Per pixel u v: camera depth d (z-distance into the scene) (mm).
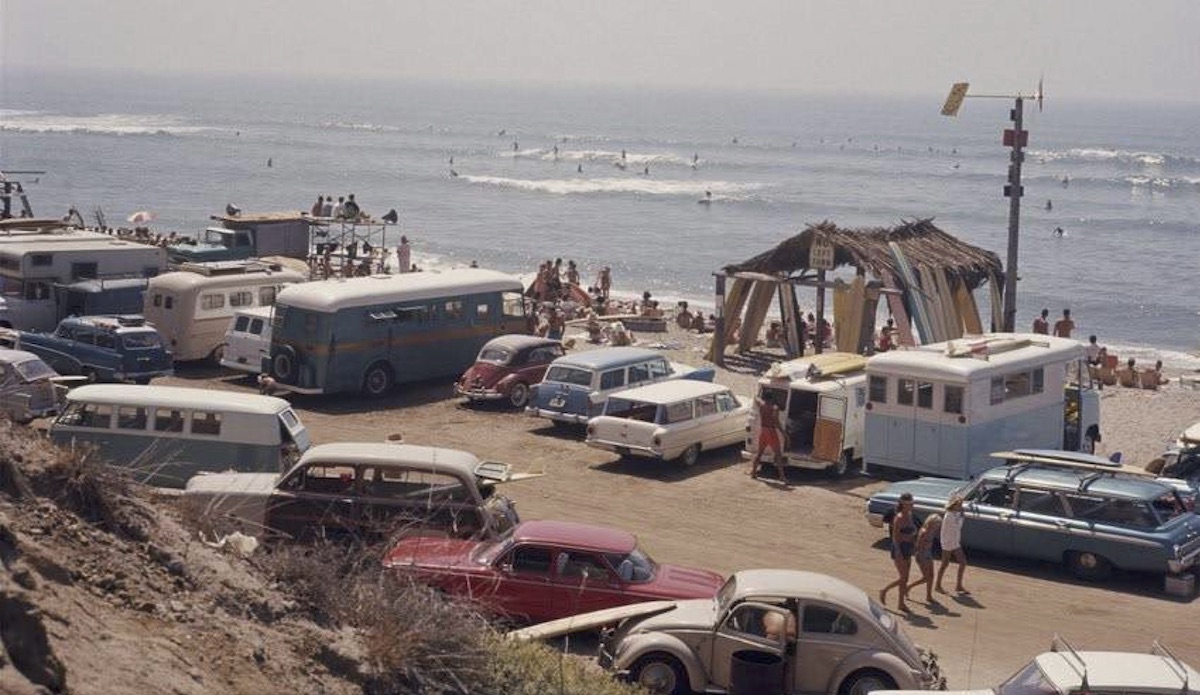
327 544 18000
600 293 75875
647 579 23516
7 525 12406
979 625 27203
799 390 38875
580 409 42406
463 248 121625
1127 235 150375
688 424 39344
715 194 192625
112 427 31641
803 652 20672
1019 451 34094
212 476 27453
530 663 16875
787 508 35719
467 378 46625
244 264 52781
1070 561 30438
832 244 55500
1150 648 26062
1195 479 36344
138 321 45469
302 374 45531
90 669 11289
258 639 13602
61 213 134000
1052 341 41406
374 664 14352
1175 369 70125
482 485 26875
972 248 61750
